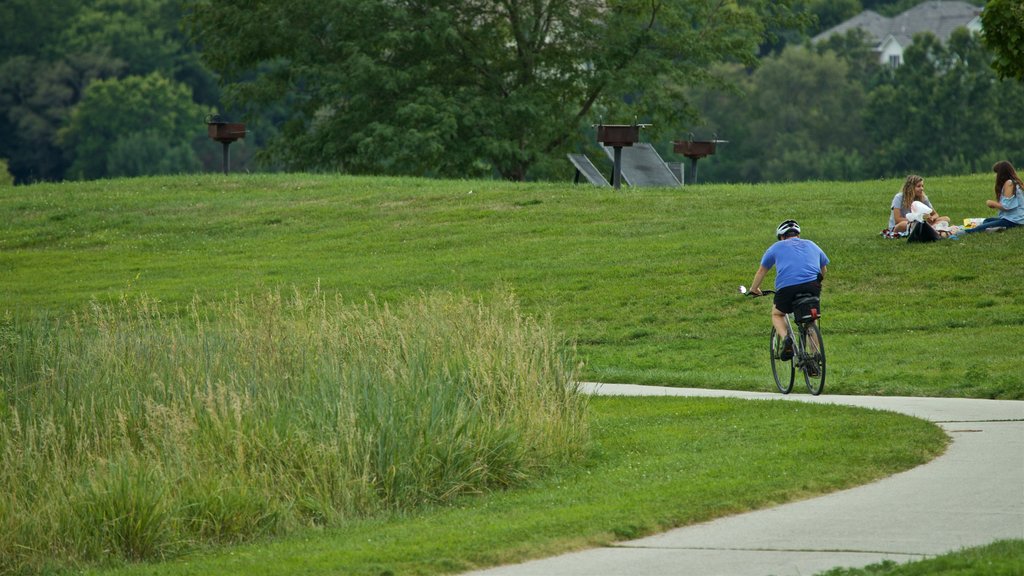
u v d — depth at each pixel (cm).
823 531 3162
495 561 3039
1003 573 2645
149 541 3441
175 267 9950
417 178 13138
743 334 7125
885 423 4428
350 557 3094
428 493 3841
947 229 8281
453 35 16212
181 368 4425
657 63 17725
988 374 5584
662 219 10075
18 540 3462
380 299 8381
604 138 11412
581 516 3356
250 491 3653
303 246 10338
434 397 4169
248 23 17962
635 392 5766
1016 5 8862
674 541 3159
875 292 7500
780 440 4253
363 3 16500
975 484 3562
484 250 9594
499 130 17150
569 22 17550
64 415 4206
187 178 13662
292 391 4359
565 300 8094
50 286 9525
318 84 17950
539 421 4231
